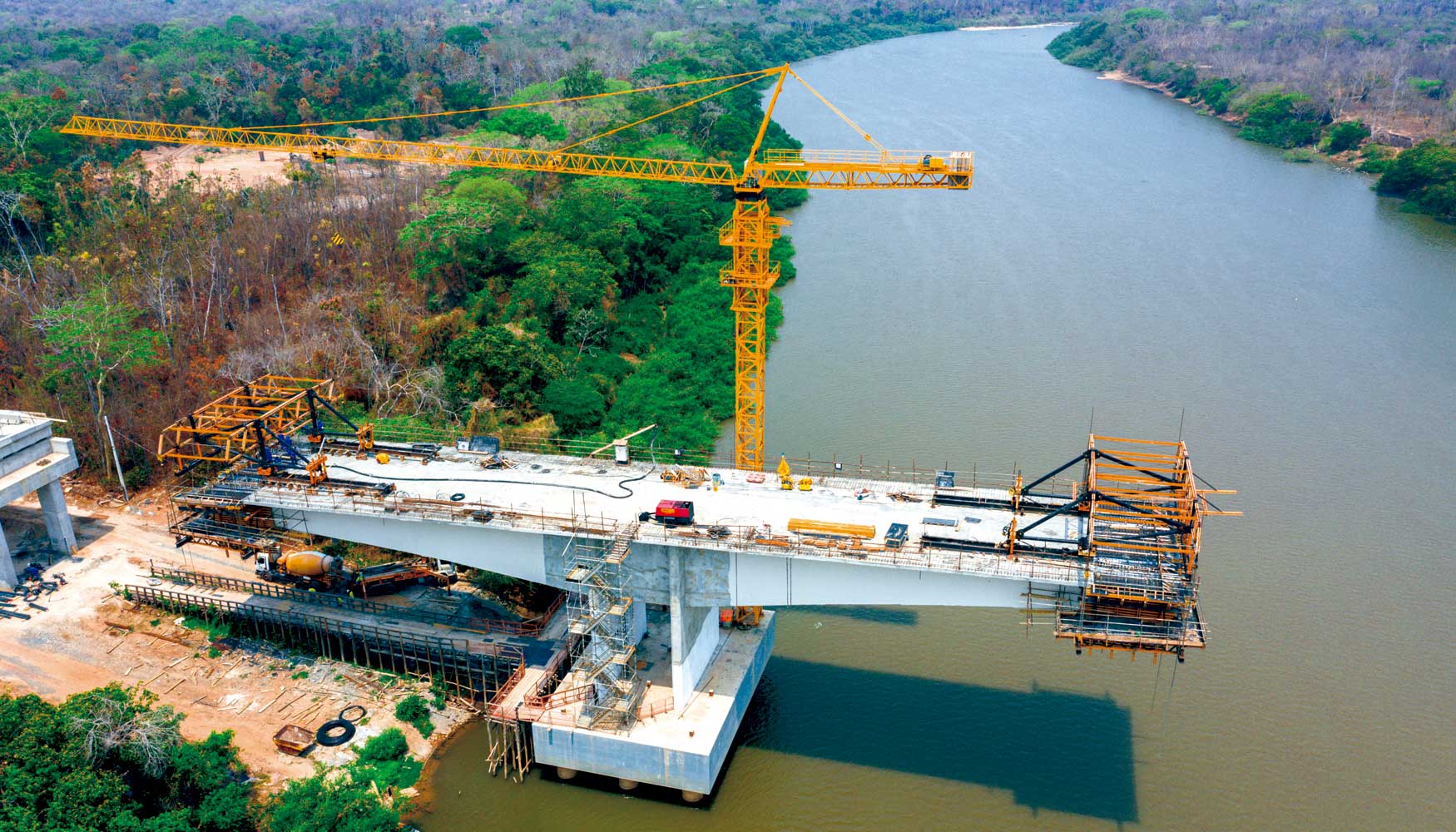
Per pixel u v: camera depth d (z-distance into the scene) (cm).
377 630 10850
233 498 10519
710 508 9819
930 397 16512
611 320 18775
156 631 11344
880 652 11250
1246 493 13800
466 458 11175
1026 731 10081
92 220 19950
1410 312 19762
